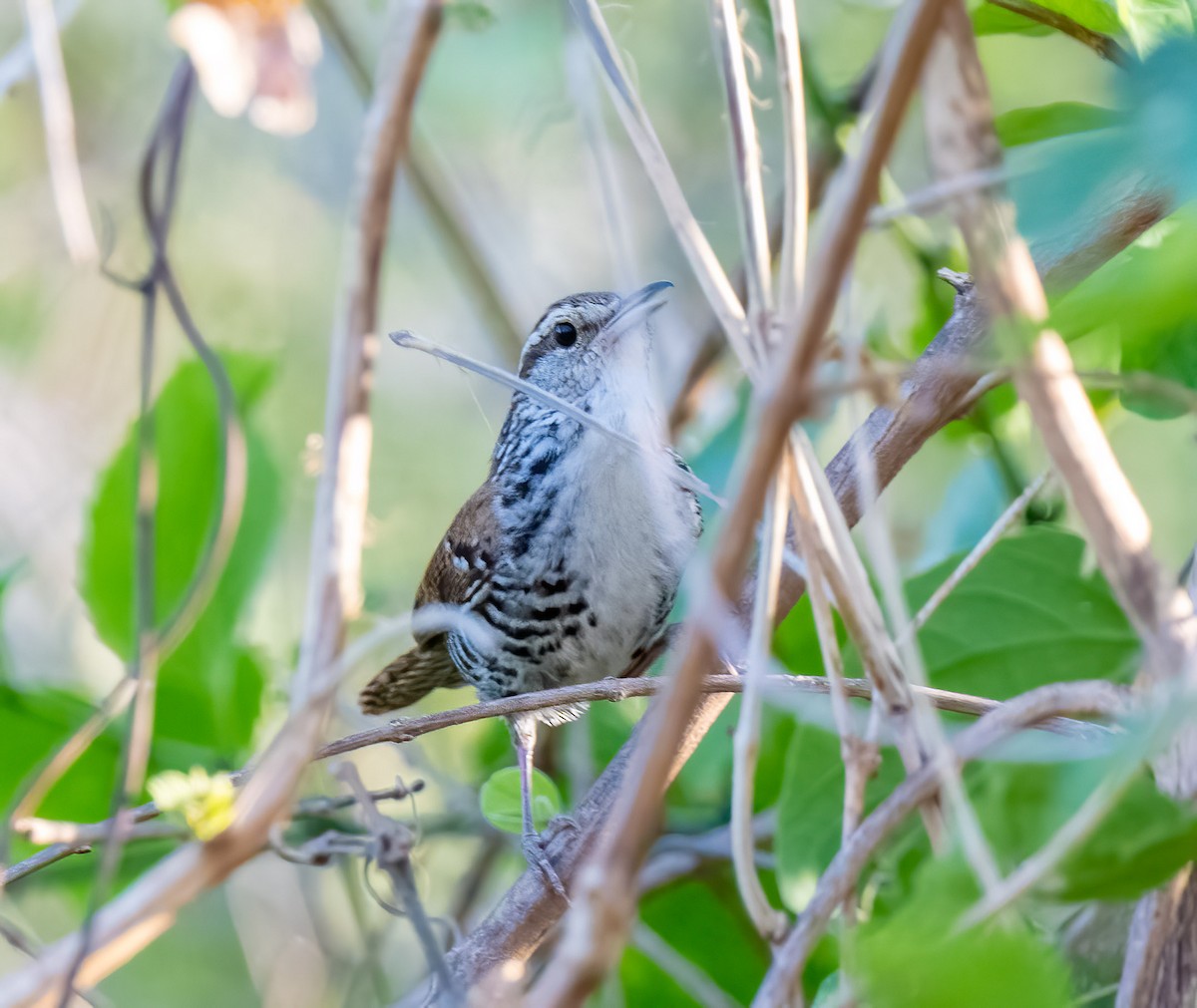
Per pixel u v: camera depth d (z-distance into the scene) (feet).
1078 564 17.19
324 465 16.19
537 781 17.33
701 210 17.76
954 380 17.06
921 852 17.08
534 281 17.83
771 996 15.88
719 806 17.46
